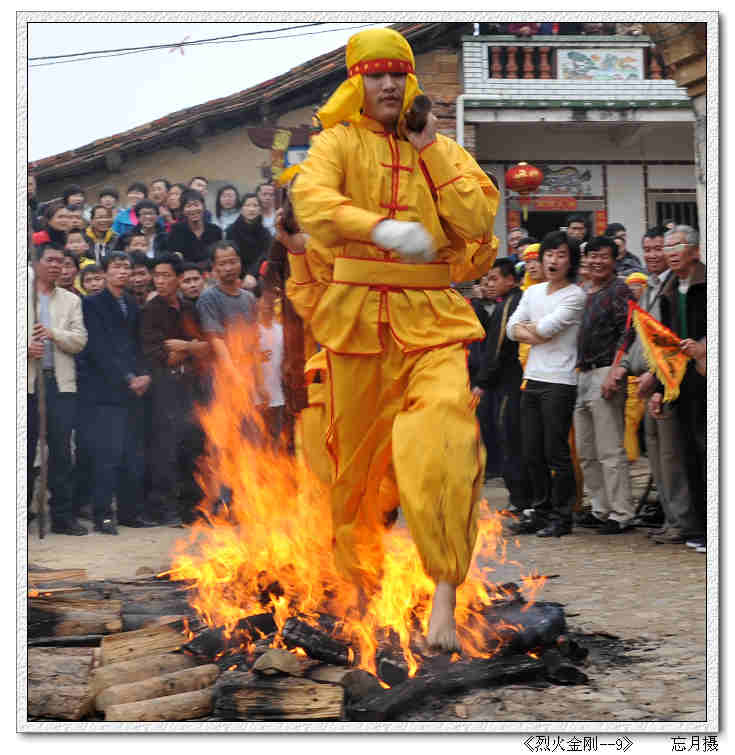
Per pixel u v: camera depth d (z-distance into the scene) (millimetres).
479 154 12883
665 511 5637
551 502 6082
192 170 10664
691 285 5160
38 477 6637
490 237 3381
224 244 7152
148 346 7004
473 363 8055
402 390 3207
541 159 13008
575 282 6090
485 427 8484
